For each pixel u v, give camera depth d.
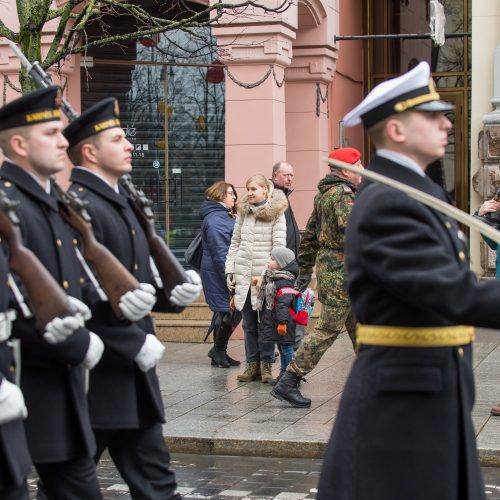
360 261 5.07
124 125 19.86
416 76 5.20
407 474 5.04
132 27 19.70
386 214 4.97
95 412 6.99
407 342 5.07
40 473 6.59
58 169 6.54
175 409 11.71
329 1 19.67
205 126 19.86
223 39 17.69
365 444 5.12
